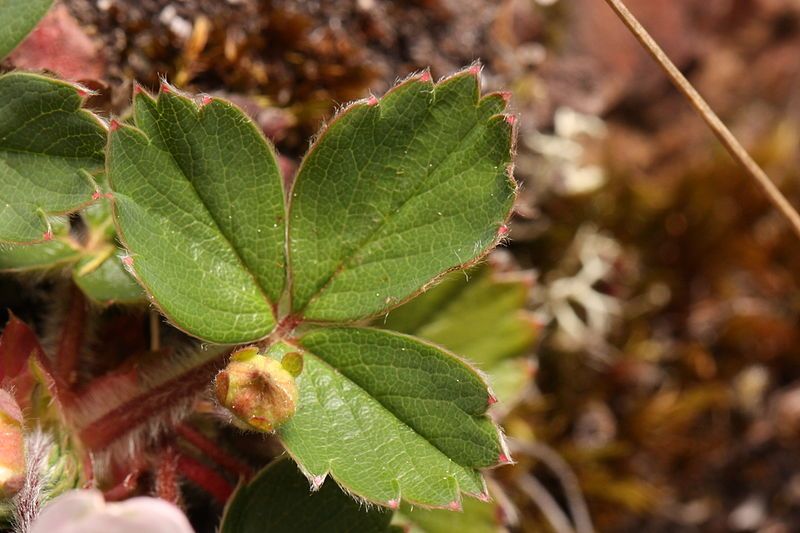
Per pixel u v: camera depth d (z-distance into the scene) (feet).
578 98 0.74
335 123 0.55
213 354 0.58
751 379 0.76
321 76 0.67
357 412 0.55
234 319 0.55
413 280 0.55
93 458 0.58
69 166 0.55
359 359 0.55
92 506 0.50
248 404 0.53
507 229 0.55
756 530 0.75
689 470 0.75
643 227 0.76
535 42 0.73
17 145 0.55
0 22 0.56
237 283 0.55
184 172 0.55
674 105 0.78
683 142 0.79
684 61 0.78
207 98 0.55
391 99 0.55
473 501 0.62
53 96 0.55
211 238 0.55
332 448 0.54
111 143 0.54
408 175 0.56
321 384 0.55
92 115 0.56
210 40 0.65
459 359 0.54
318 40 0.67
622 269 0.75
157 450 0.59
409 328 0.66
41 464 0.56
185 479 0.62
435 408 0.55
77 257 0.59
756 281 0.77
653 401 0.74
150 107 0.54
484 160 0.55
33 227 0.55
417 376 0.55
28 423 0.57
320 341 0.56
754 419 0.76
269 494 0.57
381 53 0.68
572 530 0.71
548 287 0.73
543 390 0.73
